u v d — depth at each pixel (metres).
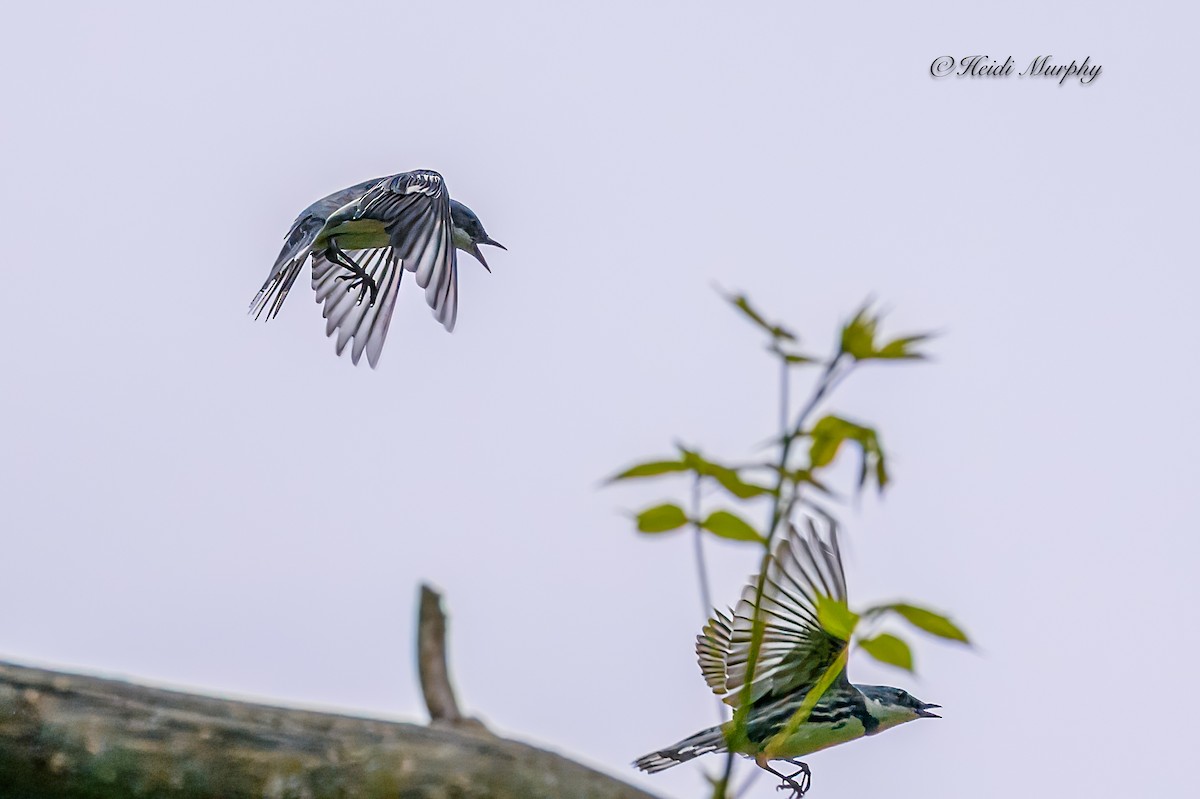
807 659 8.43
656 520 6.20
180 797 7.34
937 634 5.74
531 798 7.66
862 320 6.02
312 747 7.53
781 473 6.09
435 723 10.05
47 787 7.28
